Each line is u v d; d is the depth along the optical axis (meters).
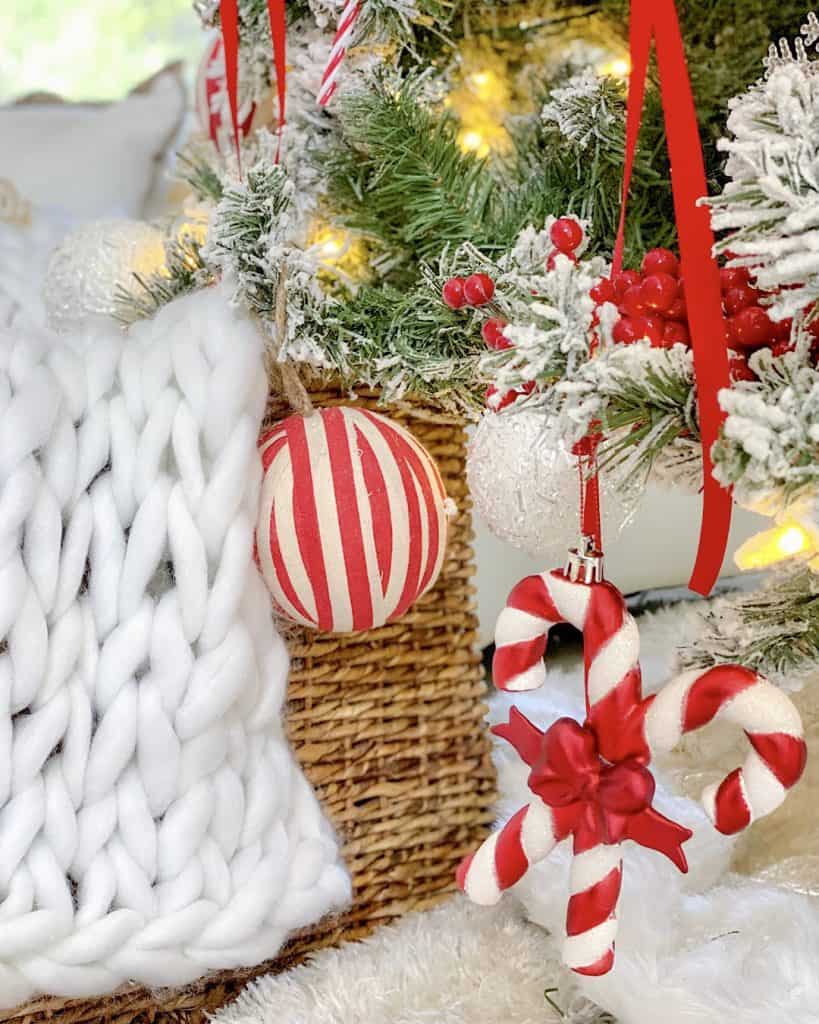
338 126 0.99
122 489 0.81
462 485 0.95
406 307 0.87
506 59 1.10
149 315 0.94
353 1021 0.86
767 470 0.66
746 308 0.74
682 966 0.83
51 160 1.78
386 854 0.95
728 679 0.74
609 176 0.93
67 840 0.79
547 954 0.91
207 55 1.18
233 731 0.83
